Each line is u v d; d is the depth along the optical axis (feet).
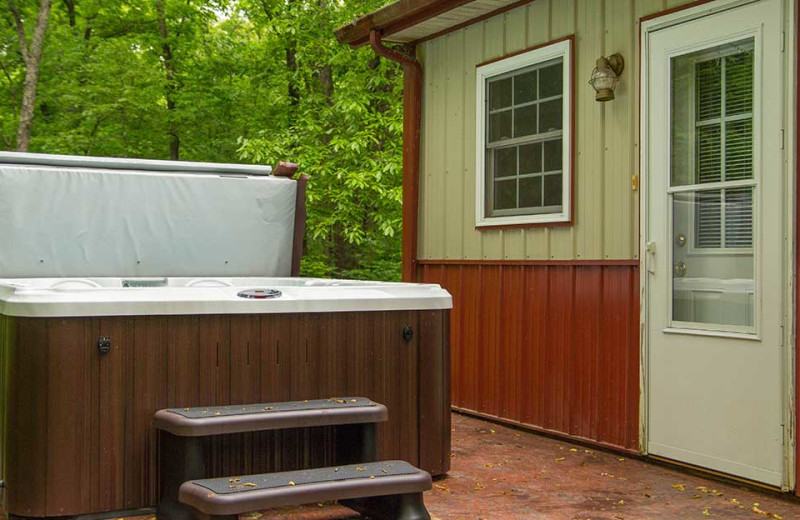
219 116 47.75
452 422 18.49
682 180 14.02
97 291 10.79
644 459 14.78
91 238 16.24
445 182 19.98
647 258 14.60
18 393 10.44
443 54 20.07
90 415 10.64
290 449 11.85
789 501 12.12
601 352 15.67
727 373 13.11
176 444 10.55
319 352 12.21
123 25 53.06
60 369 10.46
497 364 18.33
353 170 37.78
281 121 44.73
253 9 47.62
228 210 17.52
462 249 19.40
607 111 15.60
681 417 13.96
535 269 17.31
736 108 13.09
